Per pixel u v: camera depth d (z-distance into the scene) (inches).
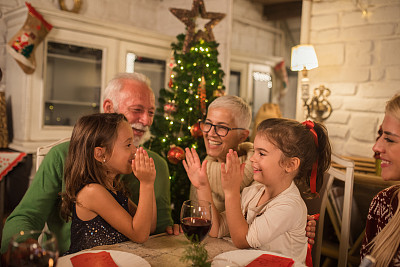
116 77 62.7
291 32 103.6
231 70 115.3
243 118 61.5
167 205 60.0
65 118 105.3
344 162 63.6
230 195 42.4
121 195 48.0
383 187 76.2
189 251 33.4
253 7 109.3
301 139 43.4
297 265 34.4
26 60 92.0
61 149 55.4
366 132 93.7
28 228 48.2
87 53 106.3
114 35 110.1
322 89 100.7
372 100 92.7
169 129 96.9
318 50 101.1
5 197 108.3
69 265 33.4
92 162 44.9
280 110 105.7
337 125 98.7
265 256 35.7
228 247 42.8
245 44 111.6
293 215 41.4
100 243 43.4
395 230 36.4
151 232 52.6
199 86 95.0
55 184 53.9
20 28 98.6
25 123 97.3
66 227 53.6
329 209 80.8
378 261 36.7
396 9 88.0
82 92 107.7
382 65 90.8
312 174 47.6
